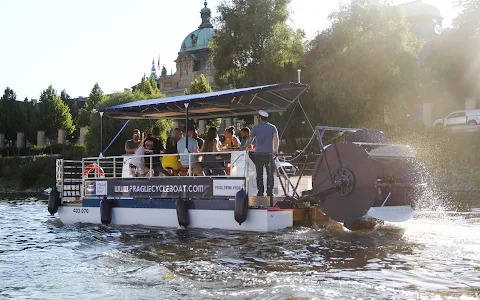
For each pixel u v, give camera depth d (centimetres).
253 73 5178
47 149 7894
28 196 4538
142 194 1505
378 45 4644
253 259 988
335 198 1230
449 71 5694
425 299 685
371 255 991
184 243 1190
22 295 796
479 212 1775
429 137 4519
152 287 805
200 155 1444
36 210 2614
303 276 834
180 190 1414
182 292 765
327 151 1245
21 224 1833
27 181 6219
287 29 5266
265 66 5131
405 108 4994
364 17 4803
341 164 1220
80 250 1188
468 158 4294
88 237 1373
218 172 1412
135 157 1585
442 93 5756
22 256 1137
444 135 4497
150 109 1650
